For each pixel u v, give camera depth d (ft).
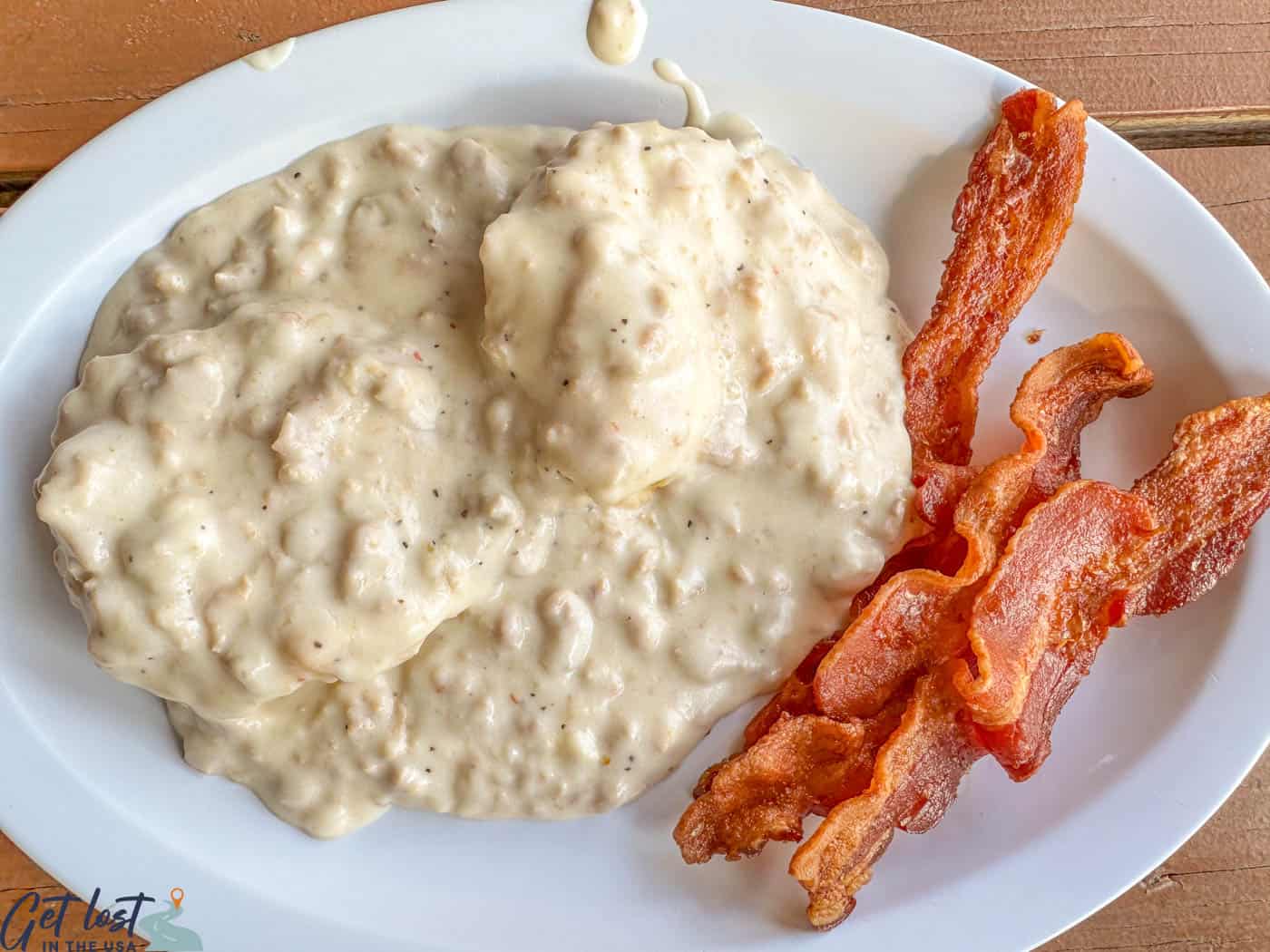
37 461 1.01
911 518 1.02
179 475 0.92
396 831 1.04
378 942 1.01
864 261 1.04
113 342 1.01
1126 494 1.00
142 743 1.02
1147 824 1.04
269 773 1.00
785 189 1.02
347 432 0.92
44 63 1.12
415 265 0.98
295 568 0.91
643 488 0.94
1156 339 1.07
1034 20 1.13
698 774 1.04
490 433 0.94
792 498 0.98
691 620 0.99
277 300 0.97
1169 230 1.06
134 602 0.91
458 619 0.98
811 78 1.04
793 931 1.02
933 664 0.99
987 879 1.03
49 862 1.00
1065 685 1.02
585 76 1.03
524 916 1.03
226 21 1.12
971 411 1.04
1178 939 1.13
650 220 0.95
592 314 0.90
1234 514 1.02
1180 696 1.06
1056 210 1.02
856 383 1.01
